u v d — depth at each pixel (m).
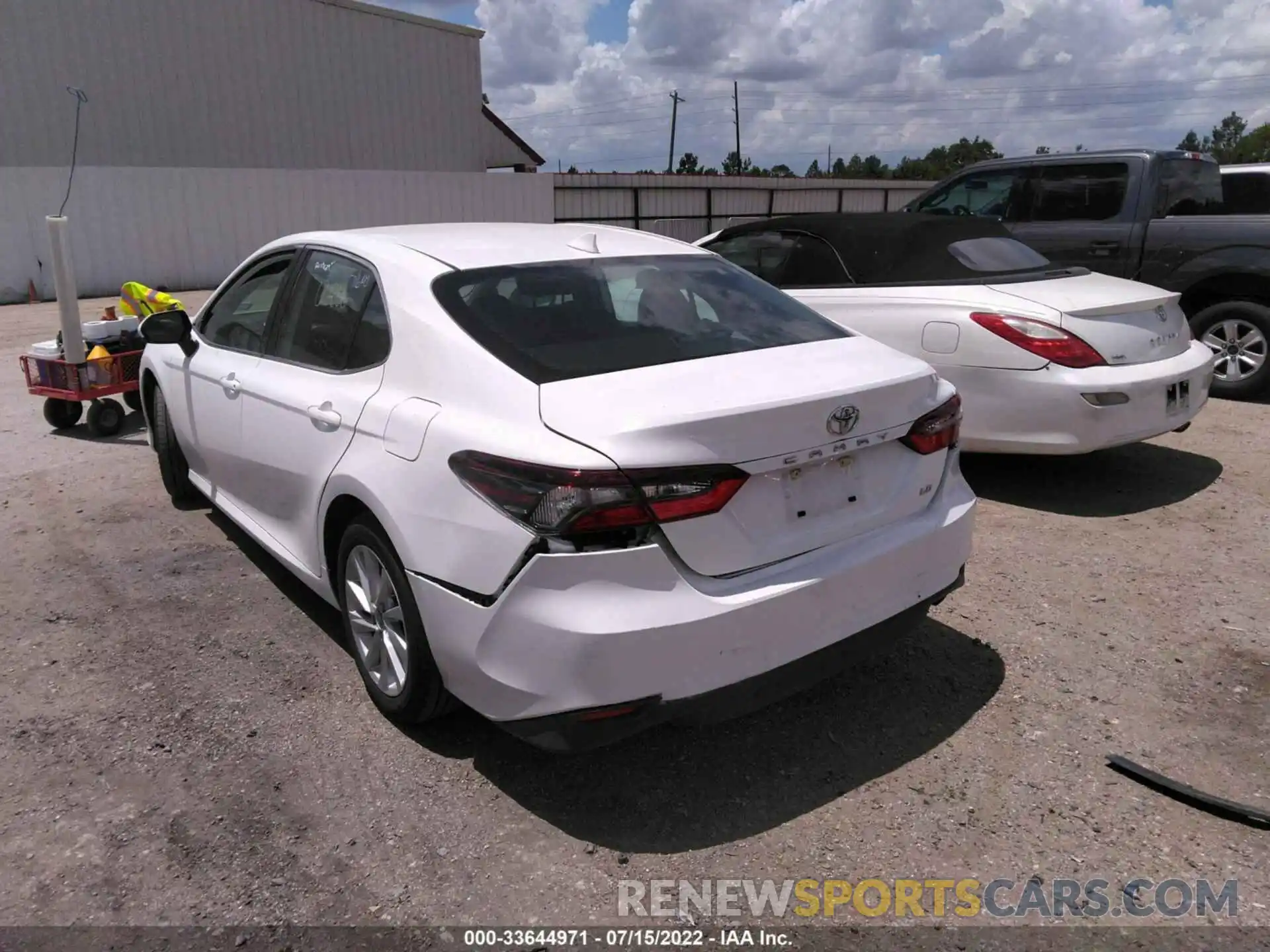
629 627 2.46
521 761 3.10
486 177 23.44
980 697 3.43
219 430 4.32
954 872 2.59
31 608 4.22
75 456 6.69
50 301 17.66
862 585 2.87
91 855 2.67
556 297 3.21
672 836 2.75
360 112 25.17
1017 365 5.08
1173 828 2.74
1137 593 4.23
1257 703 3.34
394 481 2.95
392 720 3.32
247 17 22.83
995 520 5.17
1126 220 7.76
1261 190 8.43
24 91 20.08
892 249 5.76
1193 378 5.37
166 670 3.67
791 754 3.12
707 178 30.06
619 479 2.45
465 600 2.69
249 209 20.00
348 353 3.46
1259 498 5.39
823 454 2.76
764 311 3.51
